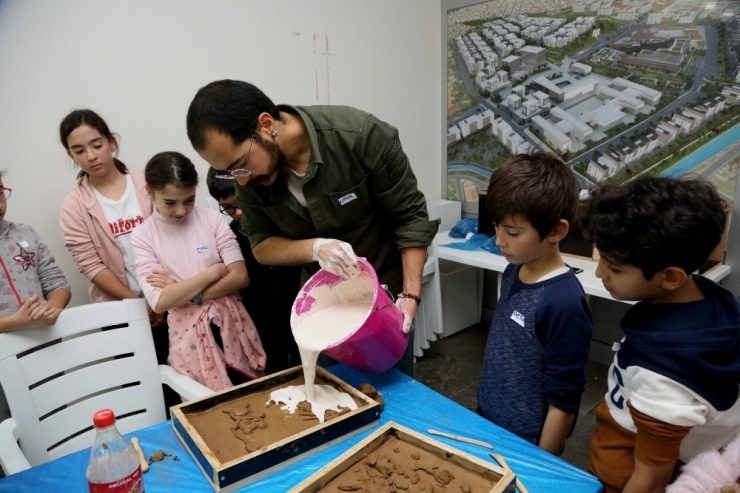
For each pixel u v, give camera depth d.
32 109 1.75
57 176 1.86
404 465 0.86
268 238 1.42
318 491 0.80
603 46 2.42
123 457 0.77
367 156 1.23
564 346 1.00
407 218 1.34
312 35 2.49
